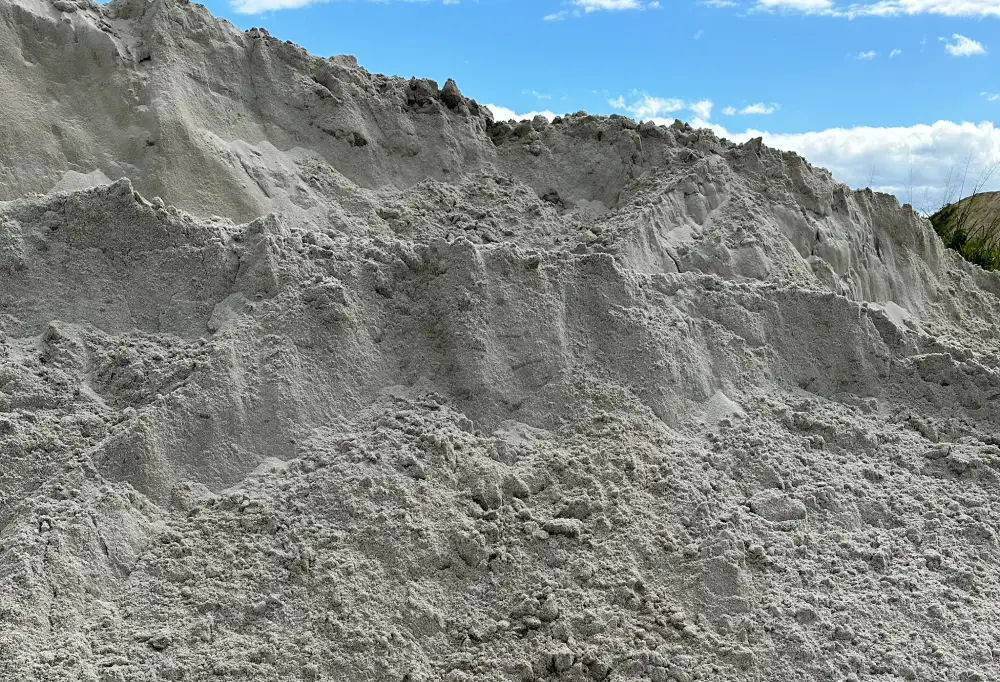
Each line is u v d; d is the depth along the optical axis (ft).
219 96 23.07
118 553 13.66
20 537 13.19
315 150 23.81
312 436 16.52
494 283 19.24
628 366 19.49
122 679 11.85
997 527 17.80
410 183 24.49
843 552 16.44
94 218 18.21
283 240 18.85
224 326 17.28
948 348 22.91
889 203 29.35
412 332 18.84
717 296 21.88
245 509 14.75
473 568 14.64
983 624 15.05
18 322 17.04
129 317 17.63
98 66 21.99
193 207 20.59
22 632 12.08
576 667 13.07
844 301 22.40
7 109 20.36
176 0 23.54
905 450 19.88
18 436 14.93
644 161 26.40
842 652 14.01
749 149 26.89
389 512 14.94
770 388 21.02
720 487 17.29
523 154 26.43
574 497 16.06
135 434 14.93
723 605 14.57
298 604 13.41
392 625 13.37
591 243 22.41
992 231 38.19
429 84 26.27
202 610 13.15
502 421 17.88
